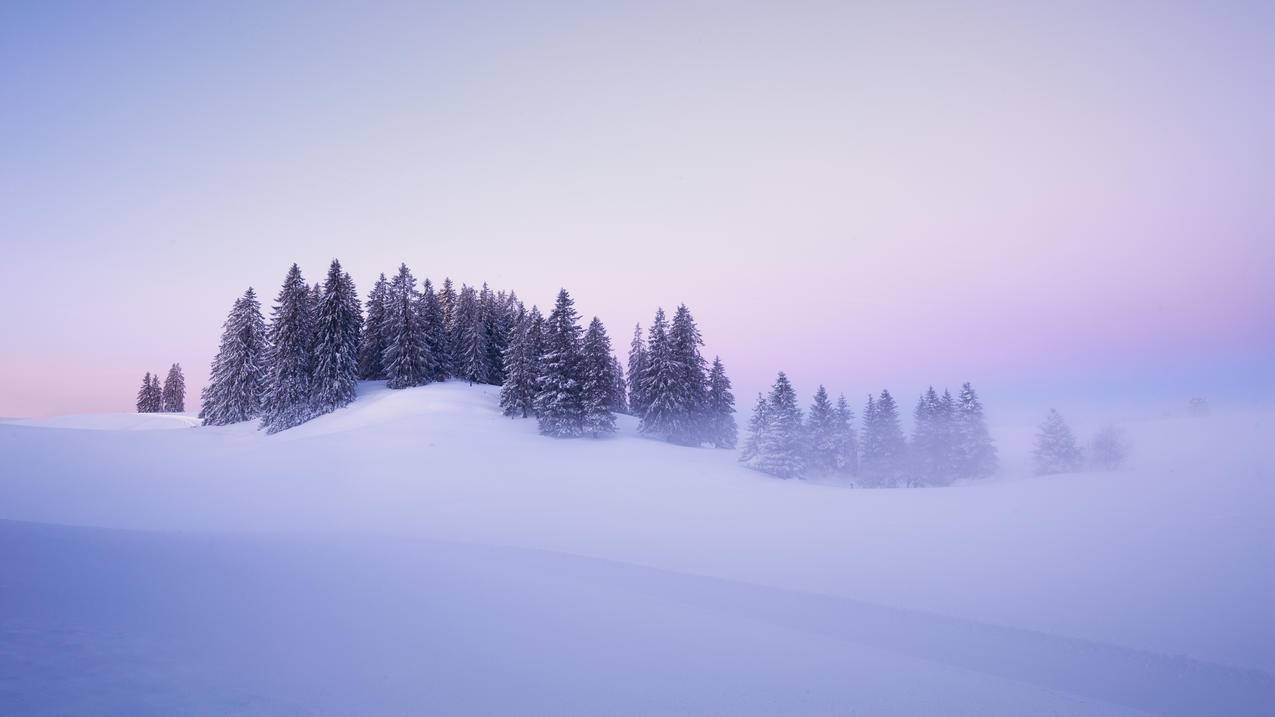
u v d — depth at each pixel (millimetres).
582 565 12477
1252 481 19734
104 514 18469
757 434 57312
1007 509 19891
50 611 6504
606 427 49188
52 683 4465
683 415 54969
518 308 79250
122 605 7082
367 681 5547
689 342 56750
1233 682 6953
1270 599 10016
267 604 7898
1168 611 9695
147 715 4129
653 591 10547
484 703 5336
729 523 19297
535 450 39750
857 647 7918
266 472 29172
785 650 7680
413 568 11227
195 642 6055
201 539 12781
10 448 30469
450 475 30141
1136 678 7031
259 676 5340
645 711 5473
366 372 69750
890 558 13977
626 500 24828
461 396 58250
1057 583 11461
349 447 36750
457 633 7426
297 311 53656
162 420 66750
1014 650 7953
